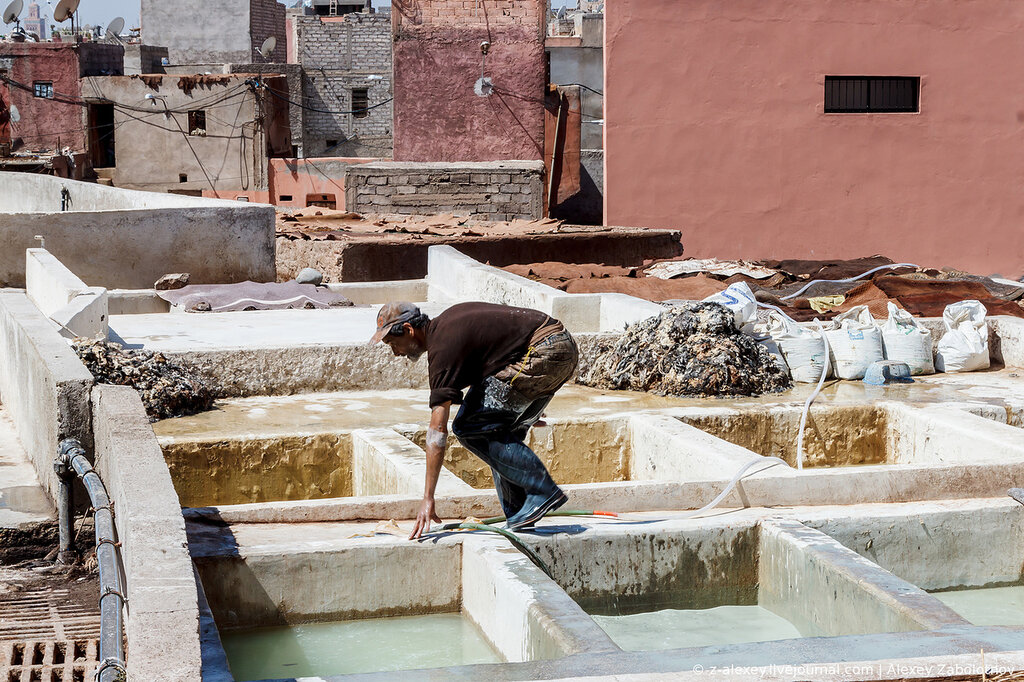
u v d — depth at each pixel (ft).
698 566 18.08
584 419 26.50
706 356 29.63
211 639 13.64
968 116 67.21
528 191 71.82
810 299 40.93
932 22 66.18
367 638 16.51
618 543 17.58
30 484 21.49
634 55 64.18
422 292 48.60
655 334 30.73
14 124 149.07
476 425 17.16
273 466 25.12
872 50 65.87
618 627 17.24
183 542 13.65
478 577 16.52
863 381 31.19
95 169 139.03
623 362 30.37
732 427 27.20
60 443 19.74
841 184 66.59
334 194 121.90
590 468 26.66
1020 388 30.14
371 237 55.52
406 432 25.91
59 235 45.47
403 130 75.97
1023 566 19.94
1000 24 66.80
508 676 11.99
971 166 67.62
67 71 149.48
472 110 76.13
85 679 14.62
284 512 18.40
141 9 172.04
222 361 29.01
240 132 124.88
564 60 135.85
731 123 65.21
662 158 64.95
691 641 16.67
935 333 33.60
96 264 46.11
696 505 19.56
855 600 15.64
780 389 29.78
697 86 64.69
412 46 75.41
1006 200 68.13
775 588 17.88
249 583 16.44
